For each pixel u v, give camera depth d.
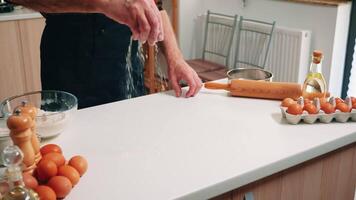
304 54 2.87
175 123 1.14
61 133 1.08
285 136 1.06
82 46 1.50
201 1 3.62
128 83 1.60
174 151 0.98
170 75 1.42
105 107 1.27
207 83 1.38
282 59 2.99
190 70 1.42
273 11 3.07
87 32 1.48
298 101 1.17
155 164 0.92
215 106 1.27
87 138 1.05
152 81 2.51
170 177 0.87
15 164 0.73
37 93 1.22
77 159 0.87
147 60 2.41
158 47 1.50
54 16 1.48
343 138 1.07
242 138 1.05
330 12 2.71
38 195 0.76
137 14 0.98
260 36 3.11
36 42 2.97
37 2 1.03
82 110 1.24
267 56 3.10
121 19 1.01
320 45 2.83
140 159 0.95
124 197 0.80
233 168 0.91
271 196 0.99
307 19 2.86
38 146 0.88
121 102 1.31
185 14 3.58
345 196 1.18
